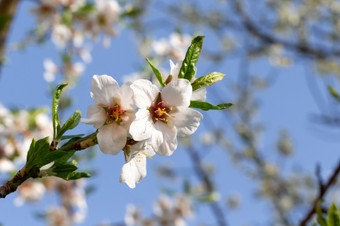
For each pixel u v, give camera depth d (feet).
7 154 3.11
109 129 1.78
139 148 1.81
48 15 3.87
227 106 1.83
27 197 3.63
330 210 2.00
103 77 1.81
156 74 1.83
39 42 3.78
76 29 4.09
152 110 1.82
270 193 7.12
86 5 3.98
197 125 1.82
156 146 1.80
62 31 3.95
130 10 4.19
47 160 1.76
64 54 4.12
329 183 2.33
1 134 3.15
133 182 1.83
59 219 3.95
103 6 4.05
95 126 1.77
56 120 1.78
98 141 1.77
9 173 3.03
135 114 1.78
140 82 1.81
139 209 4.50
